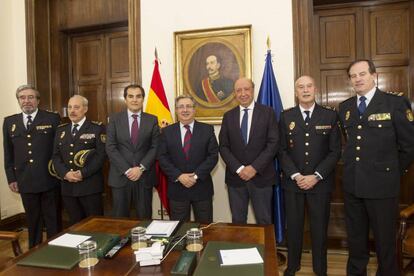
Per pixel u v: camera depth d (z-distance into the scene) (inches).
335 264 107.2
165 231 65.2
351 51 123.2
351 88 123.3
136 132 102.7
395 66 119.4
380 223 84.0
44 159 112.4
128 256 55.3
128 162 101.0
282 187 98.0
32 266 52.1
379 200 83.4
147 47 128.1
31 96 111.7
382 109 83.7
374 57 121.1
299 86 93.2
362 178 84.4
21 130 112.2
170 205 100.7
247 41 117.3
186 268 48.6
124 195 101.1
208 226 69.7
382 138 82.9
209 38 121.0
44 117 114.9
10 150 115.8
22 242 130.4
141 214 101.3
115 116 104.5
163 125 116.3
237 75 119.0
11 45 143.2
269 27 116.5
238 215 100.2
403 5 117.8
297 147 93.3
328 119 92.6
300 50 113.0
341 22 123.8
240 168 96.3
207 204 99.3
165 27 126.1
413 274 94.2
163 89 119.7
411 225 93.8
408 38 117.6
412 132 81.4
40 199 116.3
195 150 99.5
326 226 92.2
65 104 153.6
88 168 104.0
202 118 123.1
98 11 144.7
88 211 107.3
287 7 114.6
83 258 53.7
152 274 48.8
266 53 116.4
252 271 48.0
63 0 149.5
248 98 98.7
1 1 138.6
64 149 106.3
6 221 140.5
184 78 123.9
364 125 85.0
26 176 110.9
